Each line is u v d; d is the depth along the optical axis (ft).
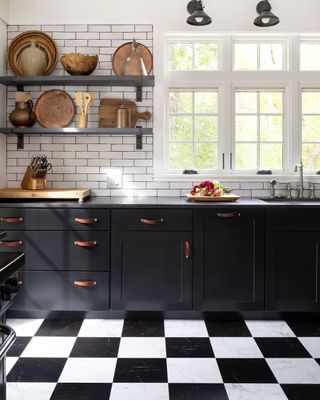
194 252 11.74
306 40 14.12
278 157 14.28
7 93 13.99
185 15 13.83
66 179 14.11
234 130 14.15
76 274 11.79
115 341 10.42
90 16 13.94
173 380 8.50
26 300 11.84
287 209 11.69
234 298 11.80
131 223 11.73
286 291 11.78
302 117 14.24
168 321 11.85
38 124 13.98
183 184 14.07
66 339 10.54
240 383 8.39
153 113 13.98
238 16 13.78
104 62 14.01
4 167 13.88
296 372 8.83
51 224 11.74
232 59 14.12
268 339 10.57
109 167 14.11
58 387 8.23
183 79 14.02
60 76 12.99
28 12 13.93
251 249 11.74
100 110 13.91
